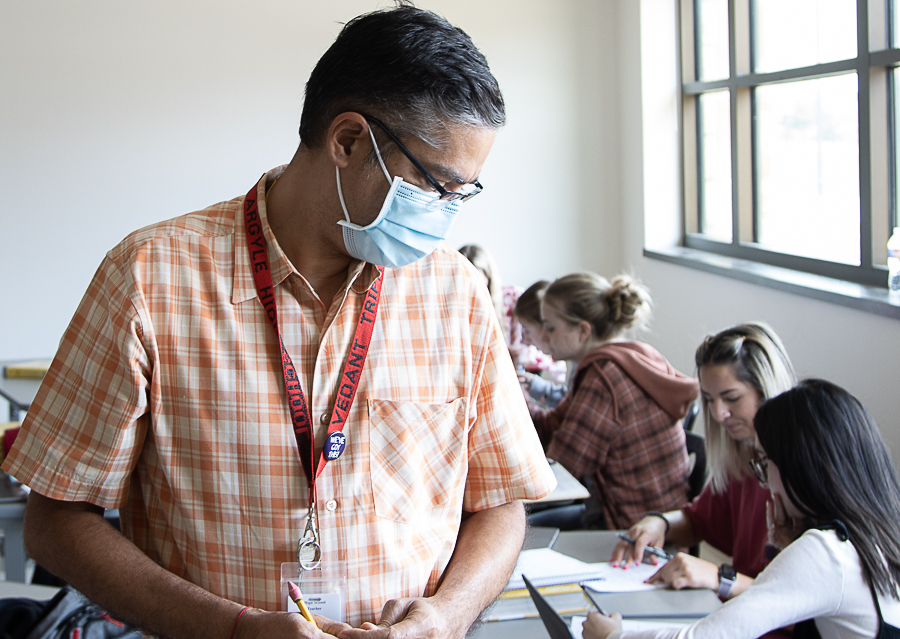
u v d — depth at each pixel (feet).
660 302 14.15
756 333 6.58
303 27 14.11
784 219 11.66
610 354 8.34
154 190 14.05
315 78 3.07
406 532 3.23
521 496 3.68
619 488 8.18
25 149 13.51
